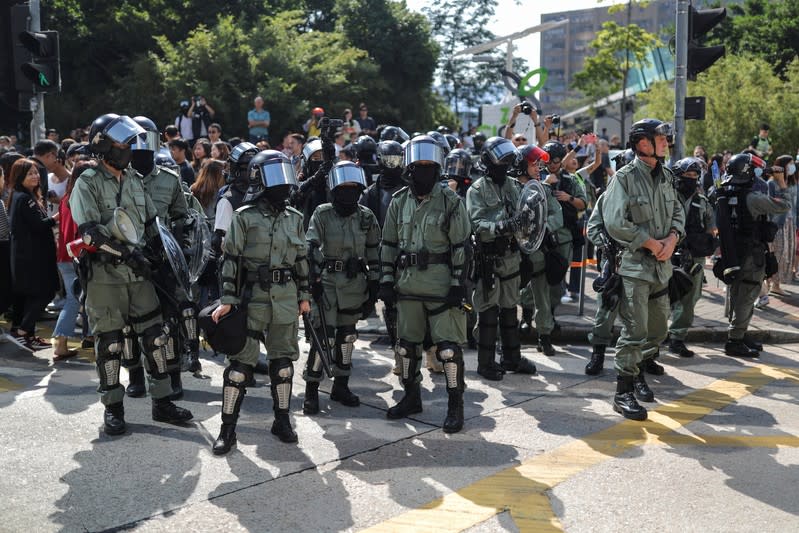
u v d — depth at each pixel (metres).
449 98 58.97
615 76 32.84
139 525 3.90
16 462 4.70
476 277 6.62
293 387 6.51
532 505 4.17
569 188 8.29
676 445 5.14
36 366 6.98
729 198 7.51
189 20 31.98
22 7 9.98
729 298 8.69
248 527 3.89
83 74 30.48
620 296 5.79
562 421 5.65
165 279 5.41
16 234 7.44
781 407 6.05
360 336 8.41
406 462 4.80
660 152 5.61
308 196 7.63
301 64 28.33
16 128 22.53
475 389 6.49
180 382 6.09
